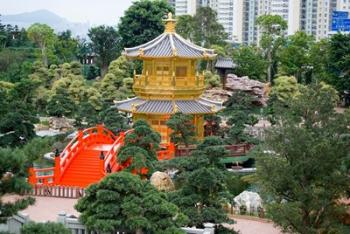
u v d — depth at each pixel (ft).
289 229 159.12
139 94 298.97
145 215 136.46
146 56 286.46
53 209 196.44
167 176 205.77
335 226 153.58
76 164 234.79
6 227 153.79
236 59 529.86
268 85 476.13
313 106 156.56
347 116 156.35
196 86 296.10
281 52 534.78
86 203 140.46
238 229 185.47
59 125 348.59
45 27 588.09
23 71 459.32
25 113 254.27
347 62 457.27
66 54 623.77
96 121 311.47
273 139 156.87
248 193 208.13
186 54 288.10
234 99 374.63
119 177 138.41
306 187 154.92
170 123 260.62
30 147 158.20
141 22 536.01
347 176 154.30
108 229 134.21
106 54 573.74
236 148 276.82
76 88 394.11
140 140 214.48
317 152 151.02
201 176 154.61
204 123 308.60
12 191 111.65
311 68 513.86
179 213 145.28
